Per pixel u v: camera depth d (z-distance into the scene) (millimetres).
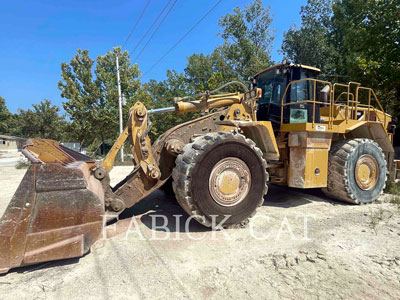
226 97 4703
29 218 2402
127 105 18812
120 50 19094
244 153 3734
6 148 49438
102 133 20922
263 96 5621
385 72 10625
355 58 11648
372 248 3123
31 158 2676
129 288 2295
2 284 2354
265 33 29328
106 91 19000
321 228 3793
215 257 2873
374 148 5418
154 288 2299
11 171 12234
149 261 2779
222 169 3588
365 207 5047
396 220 4188
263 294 2225
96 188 3125
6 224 2361
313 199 5617
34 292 2234
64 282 2387
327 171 5031
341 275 2525
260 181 3887
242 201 3750
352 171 5113
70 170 2555
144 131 3727
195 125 4316
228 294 2221
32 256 2414
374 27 10734
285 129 4902
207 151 3453
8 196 6316
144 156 3736
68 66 18781
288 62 5000
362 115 5965
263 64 24406
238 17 28266
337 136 5777
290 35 24875
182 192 3420
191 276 2492
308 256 2871
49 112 51125
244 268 2641
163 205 5012
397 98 11562
